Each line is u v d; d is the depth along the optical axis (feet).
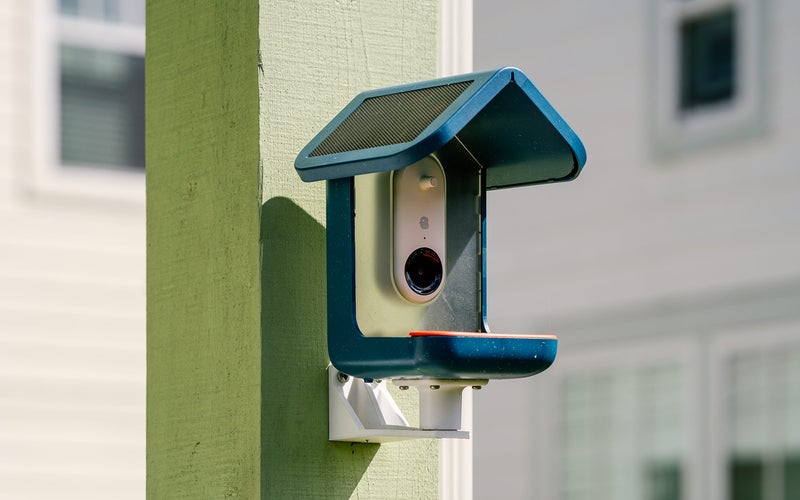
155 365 11.76
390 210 11.16
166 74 11.93
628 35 42.50
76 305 35.94
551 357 10.84
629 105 42.39
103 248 36.32
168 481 11.55
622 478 42.70
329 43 11.46
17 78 35.63
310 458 11.06
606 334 42.80
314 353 11.15
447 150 11.38
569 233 43.50
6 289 35.24
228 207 11.28
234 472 11.05
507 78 10.52
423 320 11.25
